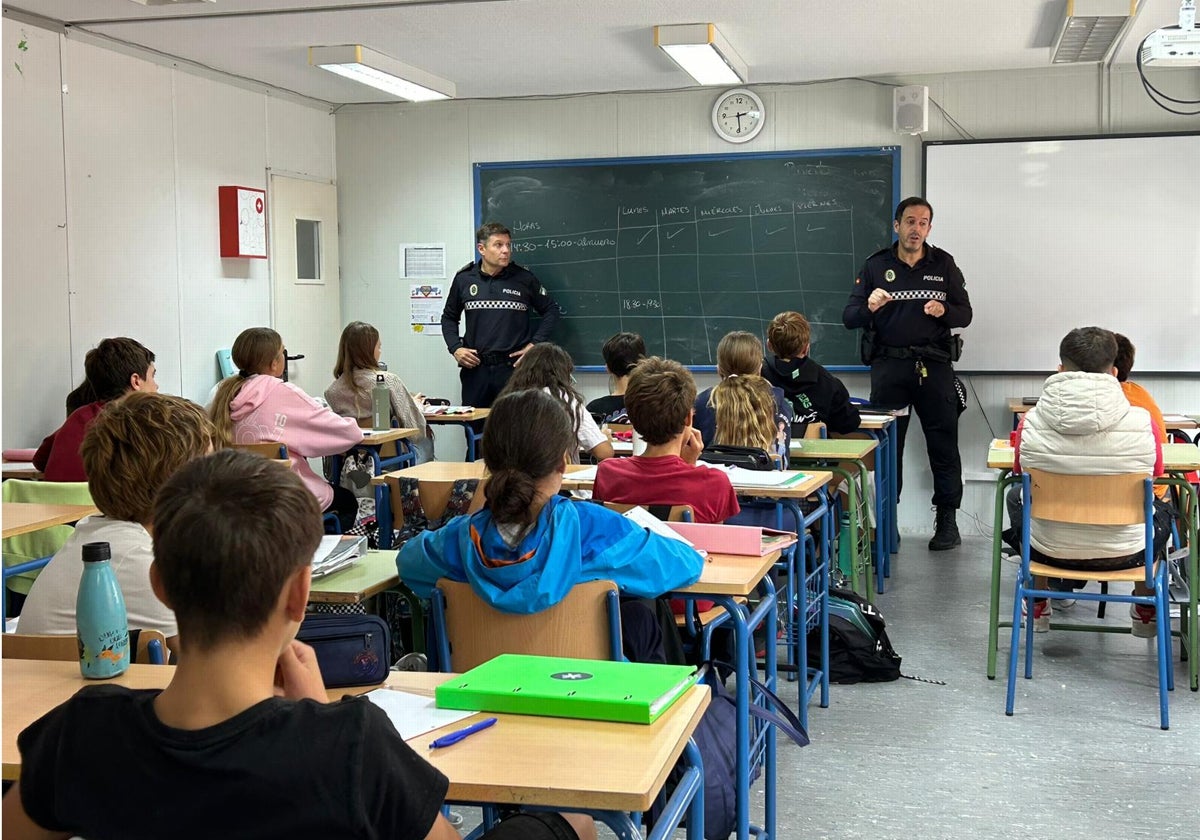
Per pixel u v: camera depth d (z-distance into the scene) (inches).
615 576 86.0
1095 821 117.4
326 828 42.1
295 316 289.7
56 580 81.3
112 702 45.0
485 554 84.6
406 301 306.5
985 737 141.7
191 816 42.3
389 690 68.0
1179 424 215.3
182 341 249.4
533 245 295.7
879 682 163.8
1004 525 273.9
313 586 93.3
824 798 124.0
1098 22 209.3
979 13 214.7
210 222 257.8
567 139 293.0
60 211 214.4
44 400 211.2
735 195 283.0
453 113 299.6
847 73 270.1
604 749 57.6
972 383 273.4
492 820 99.5
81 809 43.7
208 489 44.9
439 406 263.4
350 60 234.5
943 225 270.7
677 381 119.6
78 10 205.8
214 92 258.2
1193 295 259.0
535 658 70.3
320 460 293.9
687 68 244.5
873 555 226.4
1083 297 264.8
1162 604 145.8
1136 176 260.2
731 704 95.8
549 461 85.2
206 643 44.1
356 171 307.4
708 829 88.7
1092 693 157.8
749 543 104.7
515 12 211.3
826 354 281.1
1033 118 266.7
